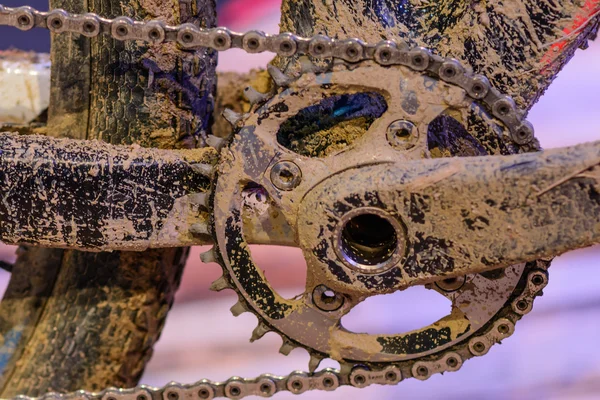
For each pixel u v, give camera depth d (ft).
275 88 1.77
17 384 2.20
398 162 1.75
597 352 3.22
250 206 1.86
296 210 1.78
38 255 2.25
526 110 1.84
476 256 1.73
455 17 1.85
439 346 1.85
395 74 1.75
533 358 3.23
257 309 1.84
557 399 2.96
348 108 1.83
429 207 1.73
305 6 1.87
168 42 1.88
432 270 1.75
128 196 1.83
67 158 1.82
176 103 1.99
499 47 1.82
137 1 1.93
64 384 2.19
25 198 1.82
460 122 1.78
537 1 1.81
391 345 1.85
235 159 1.78
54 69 2.02
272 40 1.77
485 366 3.21
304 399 2.98
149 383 3.07
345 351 1.85
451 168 1.72
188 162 1.84
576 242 1.71
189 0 1.95
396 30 1.85
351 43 1.74
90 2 1.95
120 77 1.97
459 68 1.74
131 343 2.20
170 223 1.84
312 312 1.83
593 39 1.90
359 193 1.73
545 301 3.65
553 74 1.84
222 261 1.82
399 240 1.74
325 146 1.84
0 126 2.19
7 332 2.24
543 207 1.71
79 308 2.20
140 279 2.17
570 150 1.70
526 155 1.71
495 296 1.83
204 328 3.50
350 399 2.98
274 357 3.28
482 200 1.71
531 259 1.74
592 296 3.64
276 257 3.92
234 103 2.45
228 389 1.90
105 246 1.85
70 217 1.83
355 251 1.77
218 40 1.79
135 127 1.98
